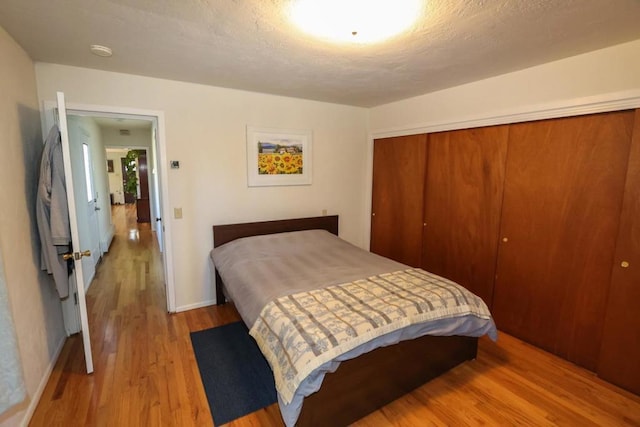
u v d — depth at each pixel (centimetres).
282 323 176
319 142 386
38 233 217
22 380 163
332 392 168
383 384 188
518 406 196
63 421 179
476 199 300
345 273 251
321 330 166
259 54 222
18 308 177
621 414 190
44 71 244
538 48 208
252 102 333
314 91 327
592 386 215
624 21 171
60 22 175
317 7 156
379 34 185
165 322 297
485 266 297
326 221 395
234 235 336
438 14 162
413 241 368
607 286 221
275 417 186
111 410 187
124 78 271
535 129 252
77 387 206
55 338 238
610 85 208
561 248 243
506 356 249
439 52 216
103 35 193
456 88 304
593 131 221
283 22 173
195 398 199
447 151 324
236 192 337
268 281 233
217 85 307
